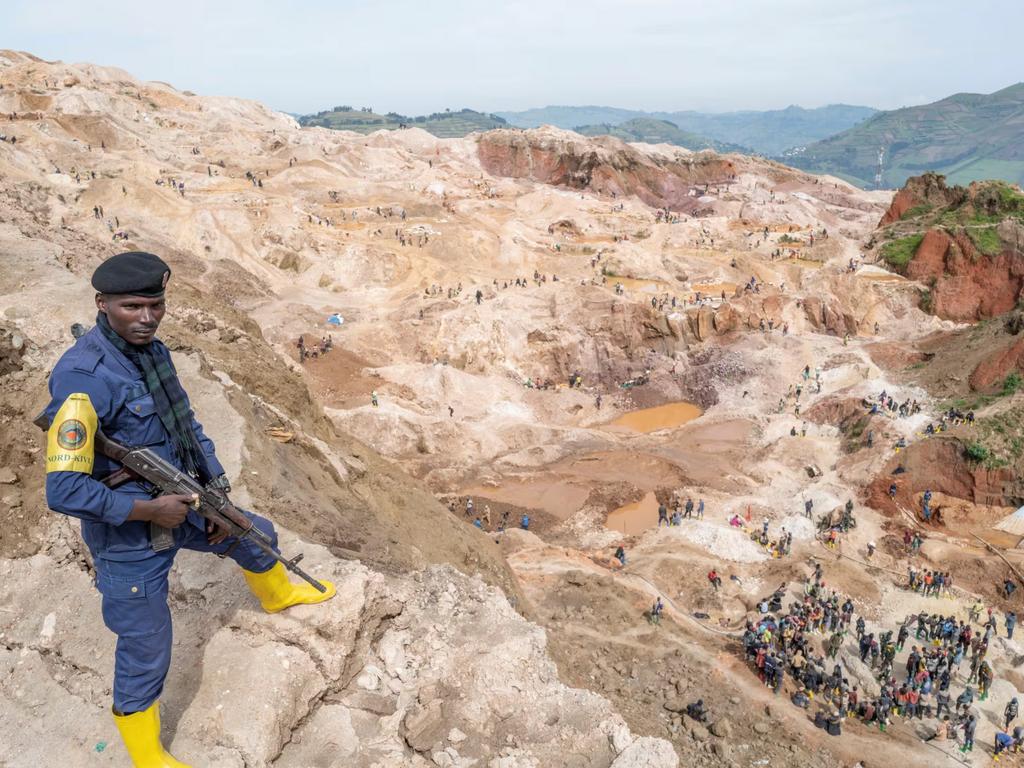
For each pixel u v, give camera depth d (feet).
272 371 66.95
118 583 17.29
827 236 355.56
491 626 30.12
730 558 144.05
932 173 340.18
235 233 275.59
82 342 16.38
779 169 531.50
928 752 91.50
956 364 204.33
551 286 272.92
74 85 429.79
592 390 245.45
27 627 25.27
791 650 110.63
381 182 394.11
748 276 312.91
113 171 301.02
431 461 189.78
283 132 474.49
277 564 24.64
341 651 25.72
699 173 510.17
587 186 471.21
